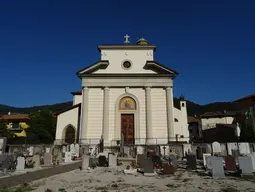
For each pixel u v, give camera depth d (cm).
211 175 1203
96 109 2753
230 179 1091
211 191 843
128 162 1850
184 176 1190
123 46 2998
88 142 2622
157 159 1549
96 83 2817
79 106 3016
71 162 1680
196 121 6016
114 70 2905
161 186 936
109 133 2670
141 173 1301
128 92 2808
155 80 2828
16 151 2267
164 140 2627
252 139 2975
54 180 1088
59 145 2502
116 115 2731
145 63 2945
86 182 1033
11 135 4056
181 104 3169
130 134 2709
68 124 2966
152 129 2673
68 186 943
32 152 2200
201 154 2128
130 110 2766
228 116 5322
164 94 2798
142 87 2830
